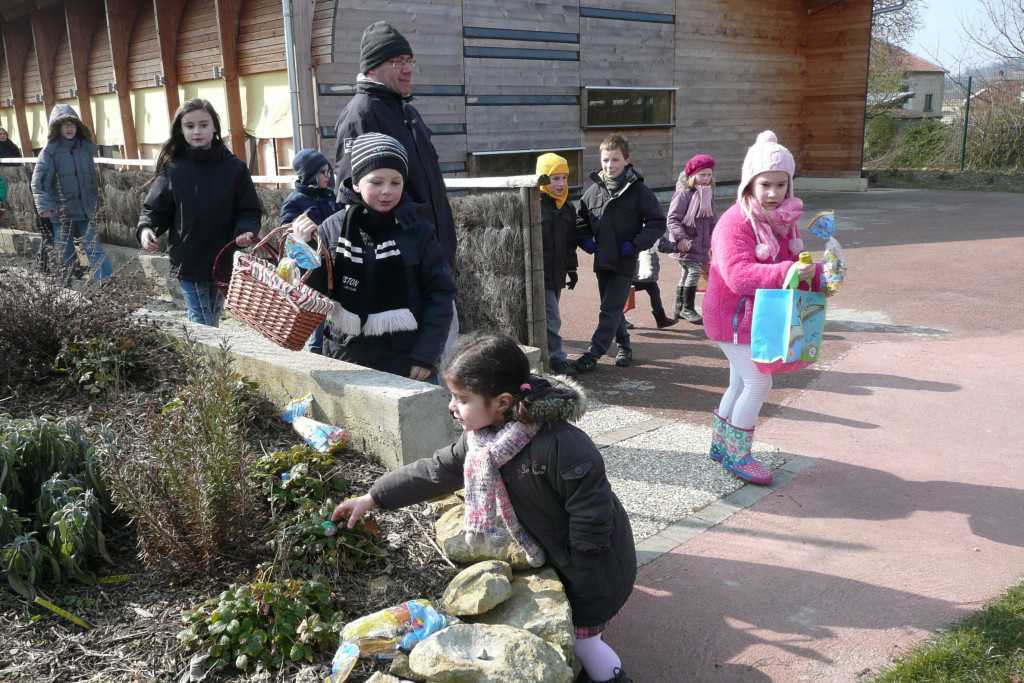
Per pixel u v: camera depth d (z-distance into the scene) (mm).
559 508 2576
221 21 11750
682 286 8188
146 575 2869
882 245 12328
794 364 3963
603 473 2488
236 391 3664
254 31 11656
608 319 6449
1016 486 4273
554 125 16172
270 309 3350
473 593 2592
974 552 3615
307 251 3387
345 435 3709
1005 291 8930
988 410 5414
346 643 2422
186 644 2492
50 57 16969
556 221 6148
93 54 15609
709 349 7273
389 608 2576
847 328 7742
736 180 20719
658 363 6875
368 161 3412
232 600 2574
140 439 3117
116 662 2451
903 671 2754
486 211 6074
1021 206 17000
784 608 3223
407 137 4090
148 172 9727
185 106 5203
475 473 2529
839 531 3836
